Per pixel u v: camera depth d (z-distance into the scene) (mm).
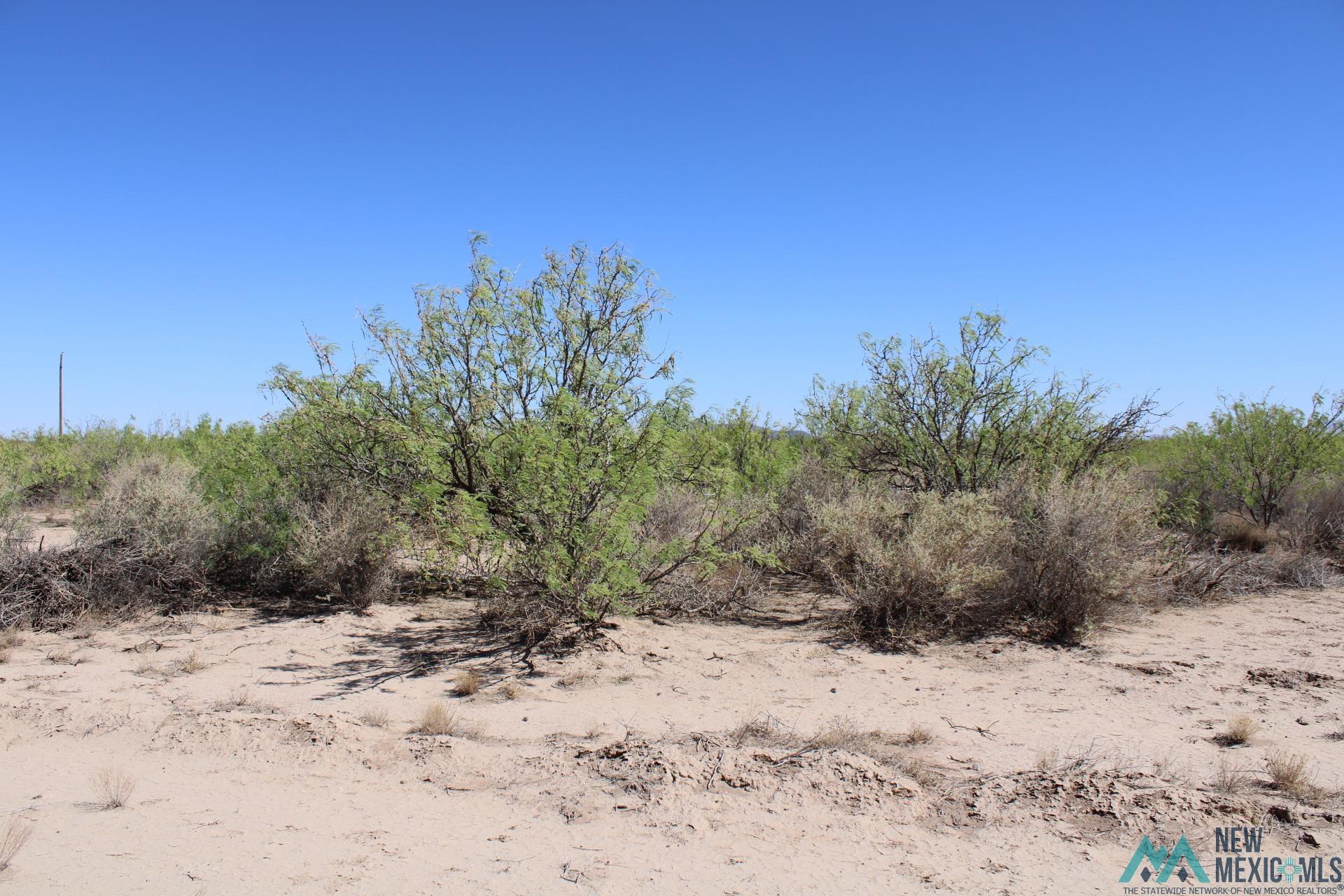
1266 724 5668
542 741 5422
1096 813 4121
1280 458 14344
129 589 8938
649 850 3824
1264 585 10812
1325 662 7242
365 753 5090
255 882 3486
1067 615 8203
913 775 4656
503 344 8570
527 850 3830
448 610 9344
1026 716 5918
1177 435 15453
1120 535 8633
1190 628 8703
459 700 6340
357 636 8227
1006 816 4117
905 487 12125
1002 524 8812
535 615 8047
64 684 6562
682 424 8609
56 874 3512
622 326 8727
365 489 9742
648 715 5973
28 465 17281
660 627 8641
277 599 9648
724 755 4828
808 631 8570
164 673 6914
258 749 5141
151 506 9555
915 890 3449
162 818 4160
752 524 9766
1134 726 5676
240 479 10461
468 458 8531
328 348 9234
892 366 12086
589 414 8141
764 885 3498
